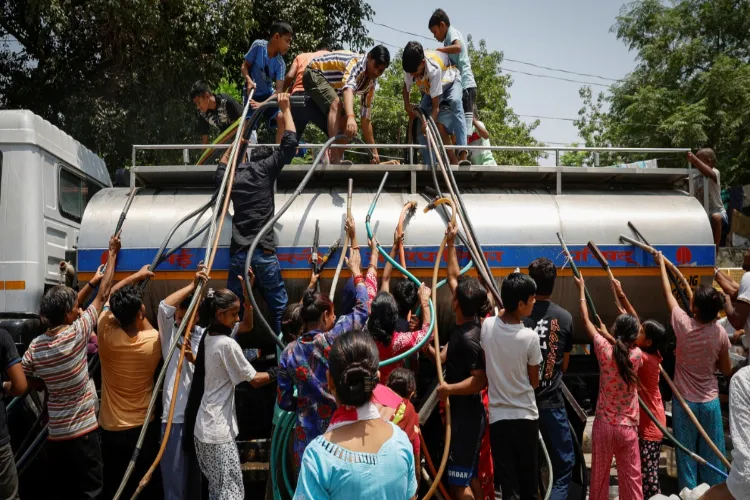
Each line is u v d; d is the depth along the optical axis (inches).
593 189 223.0
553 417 168.2
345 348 93.6
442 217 202.4
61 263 245.6
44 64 518.3
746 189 626.8
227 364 155.9
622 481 169.0
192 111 496.1
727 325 256.8
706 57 816.3
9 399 210.4
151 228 198.5
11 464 157.9
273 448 169.6
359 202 205.5
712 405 184.5
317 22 566.3
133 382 167.9
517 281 152.6
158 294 197.2
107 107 487.8
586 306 187.5
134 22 450.0
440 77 238.1
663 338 182.2
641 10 874.1
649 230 205.6
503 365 153.5
